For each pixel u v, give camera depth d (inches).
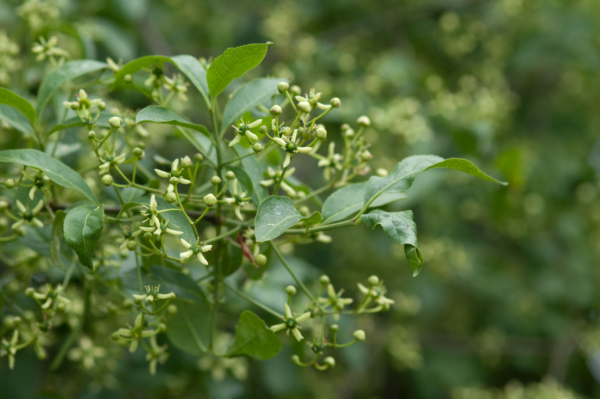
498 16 35.9
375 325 31.9
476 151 25.8
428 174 21.6
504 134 35.3
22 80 19.1
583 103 39.8
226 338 20.6
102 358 18.8
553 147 37.9
